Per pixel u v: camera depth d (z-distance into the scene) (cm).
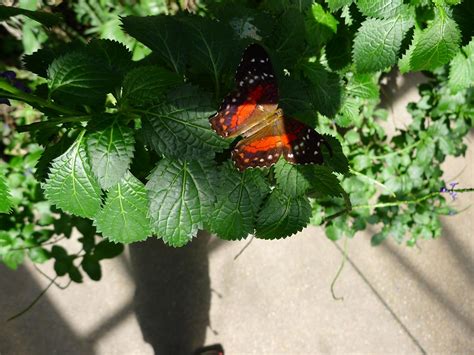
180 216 22
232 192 23
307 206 24
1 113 36
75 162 20
